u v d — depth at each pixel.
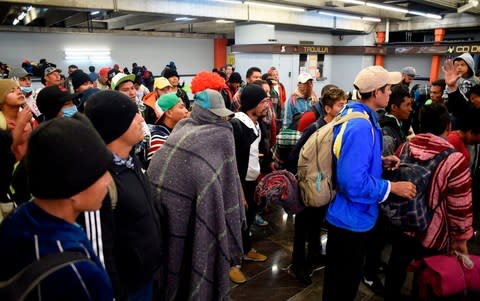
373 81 1.57
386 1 7.77
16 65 10.91
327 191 1.80
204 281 1.42
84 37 12.05
